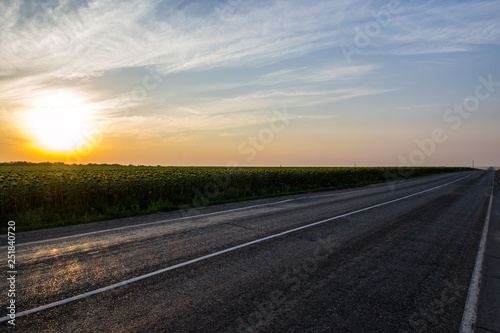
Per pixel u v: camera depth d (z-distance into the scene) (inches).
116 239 251.6
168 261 197.5
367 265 200.1
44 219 340.5
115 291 151.4
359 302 147.1
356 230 302.2
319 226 315.9
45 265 185.9
